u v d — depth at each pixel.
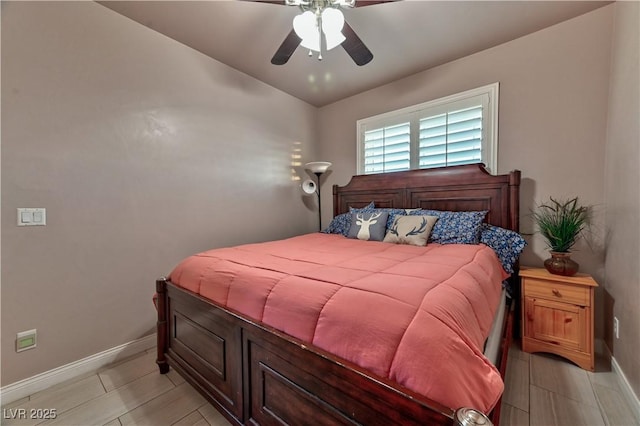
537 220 2.28
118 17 2.03
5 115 1.58
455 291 1.08
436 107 2.83
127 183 2.09
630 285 1.54
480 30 2.25
